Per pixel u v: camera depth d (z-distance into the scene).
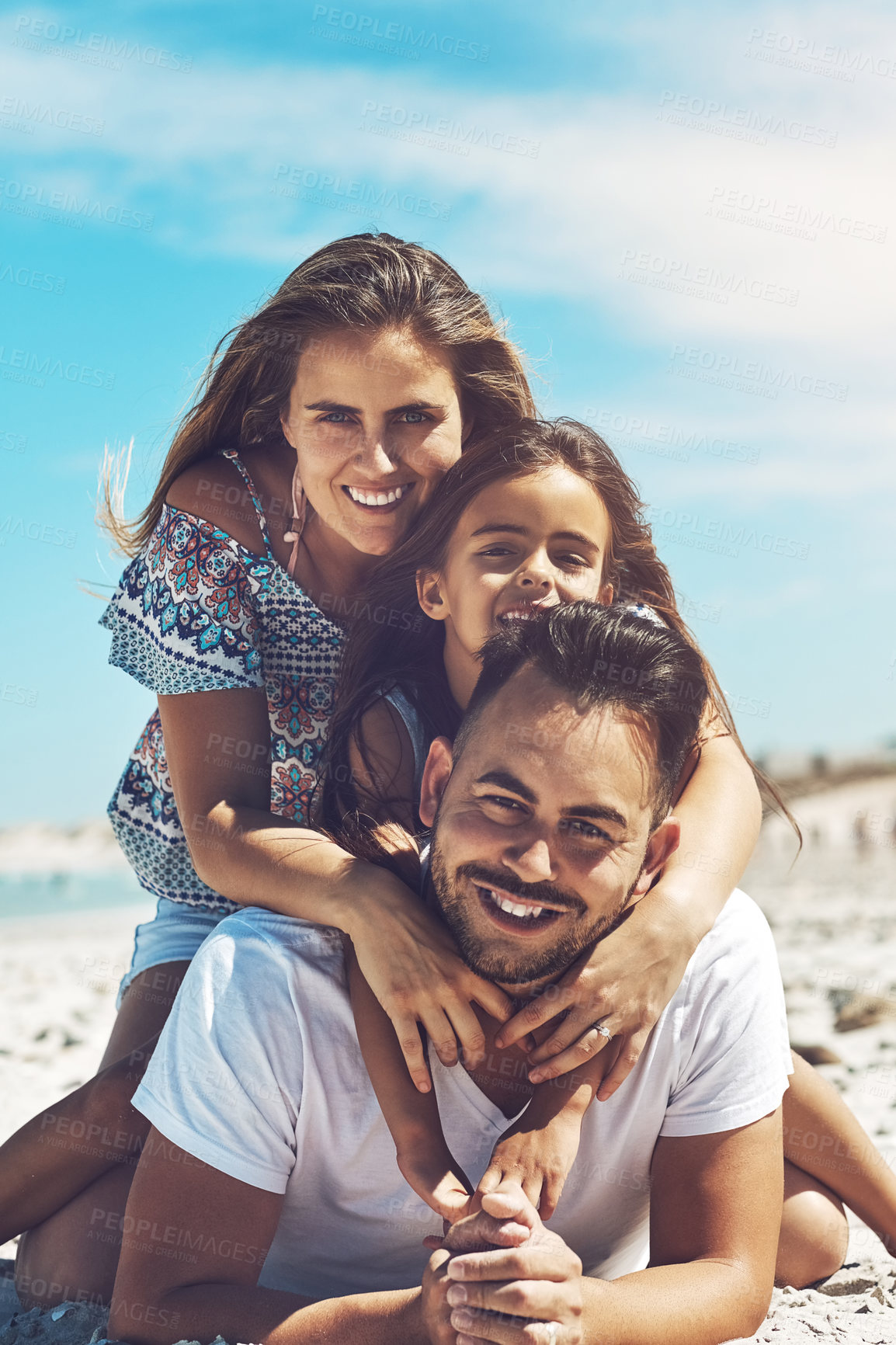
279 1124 2.14
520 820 2.06
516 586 2.88
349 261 3.32
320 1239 2.26
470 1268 1.85
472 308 3.43
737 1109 2.19
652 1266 2.20
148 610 3.48
